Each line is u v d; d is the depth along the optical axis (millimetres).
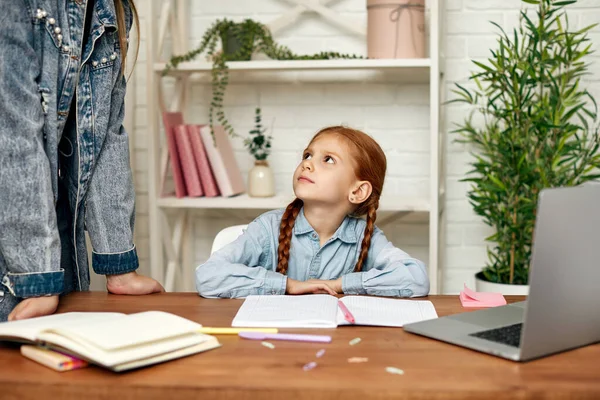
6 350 1080
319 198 1665
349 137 1706
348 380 937
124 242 1553
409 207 2512
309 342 1108
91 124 1509
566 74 2555
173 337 1059
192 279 3016
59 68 1426
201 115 2943
